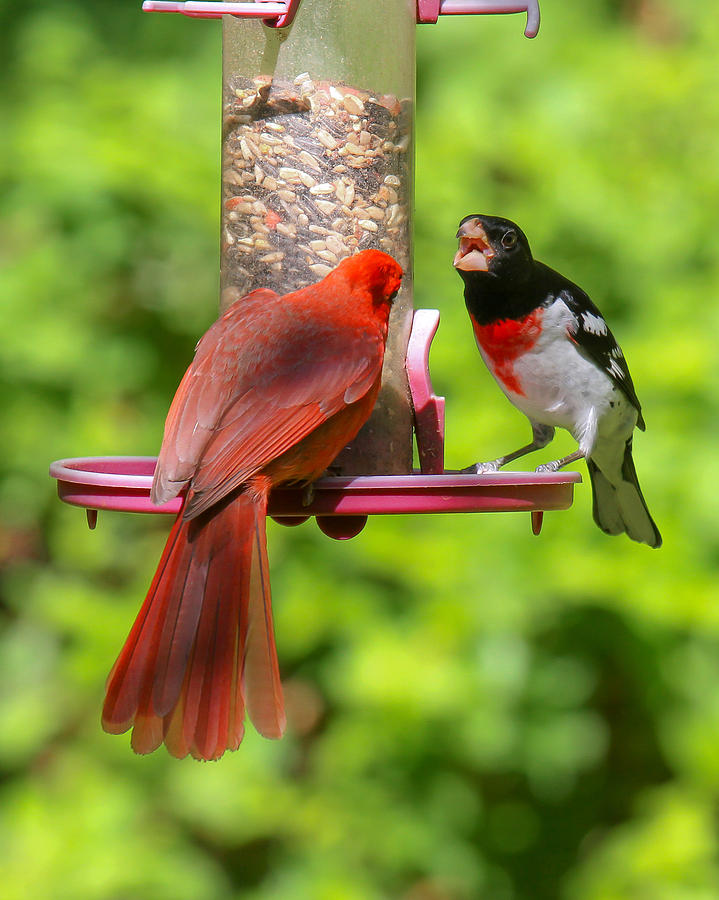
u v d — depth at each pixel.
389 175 7.67
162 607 5.95
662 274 11.26
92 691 11.39
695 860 10.34
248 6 7.14
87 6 13.57
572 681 10.52
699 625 10.08
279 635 10.84
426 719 10.29
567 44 12.62
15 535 12.80
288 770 11.60
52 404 11.84
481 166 11.70
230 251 7.73
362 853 10.94
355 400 6.33
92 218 11.70
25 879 10.69
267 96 7.60
